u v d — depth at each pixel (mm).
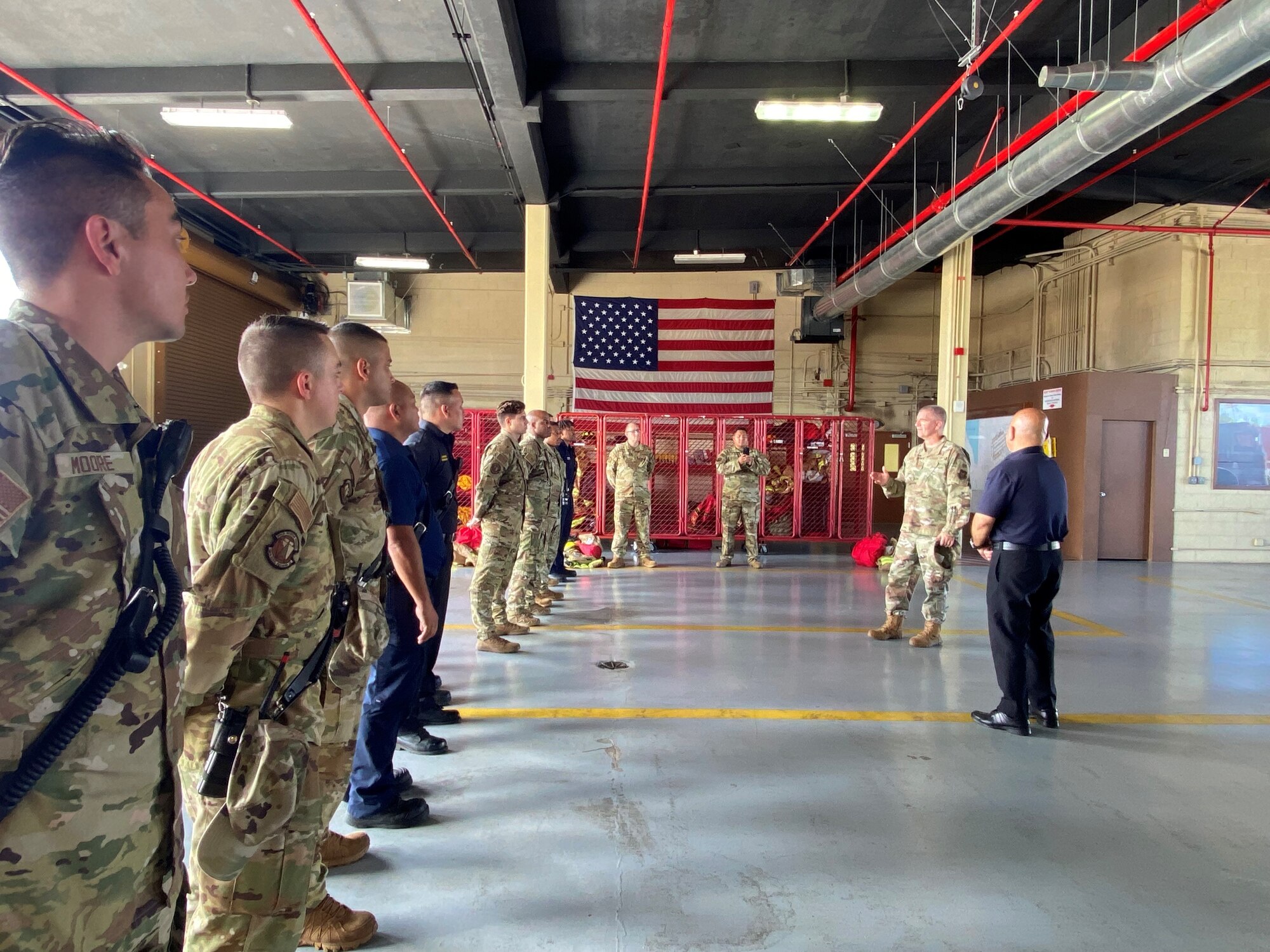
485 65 6129
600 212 11555
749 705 3895
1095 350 11578
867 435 10742
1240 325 10016
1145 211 10516
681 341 13328
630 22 6273
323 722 1548
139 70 7016
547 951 1913
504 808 2705
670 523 10773
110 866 862
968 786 2955
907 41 6559
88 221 855
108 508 840
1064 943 1980
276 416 1525
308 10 6016
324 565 1519
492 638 4902
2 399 749
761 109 6633
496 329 14836
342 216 11922
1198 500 10141
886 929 2027
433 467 3244
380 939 1947
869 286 10680
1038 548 3488
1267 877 2324
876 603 6840
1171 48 4473
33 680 776
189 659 1233
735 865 2344
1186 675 4605
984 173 7516
